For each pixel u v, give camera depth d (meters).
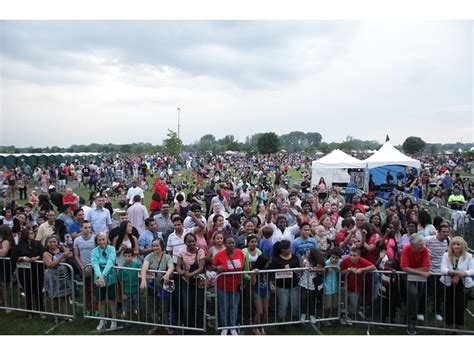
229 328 6.50
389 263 7.12
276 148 92.88
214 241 7.23
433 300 7.13
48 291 7.14
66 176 30.88
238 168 51.75
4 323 7.11
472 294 6.89
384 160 21.27
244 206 11.61
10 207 11.48
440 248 7.28
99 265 6.95
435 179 26.09
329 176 25.95
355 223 8.41
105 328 6.91
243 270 6.80
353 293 7.08
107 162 45.09
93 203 11.66
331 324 7.12
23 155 45.97
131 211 10.41
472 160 71.38
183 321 6.77
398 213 9.93
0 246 7.44
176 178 39.72
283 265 6.89
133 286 6.91
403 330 6.87
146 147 99.69
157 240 6.89
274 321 7.16
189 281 6.64
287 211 10.03
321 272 6.94
